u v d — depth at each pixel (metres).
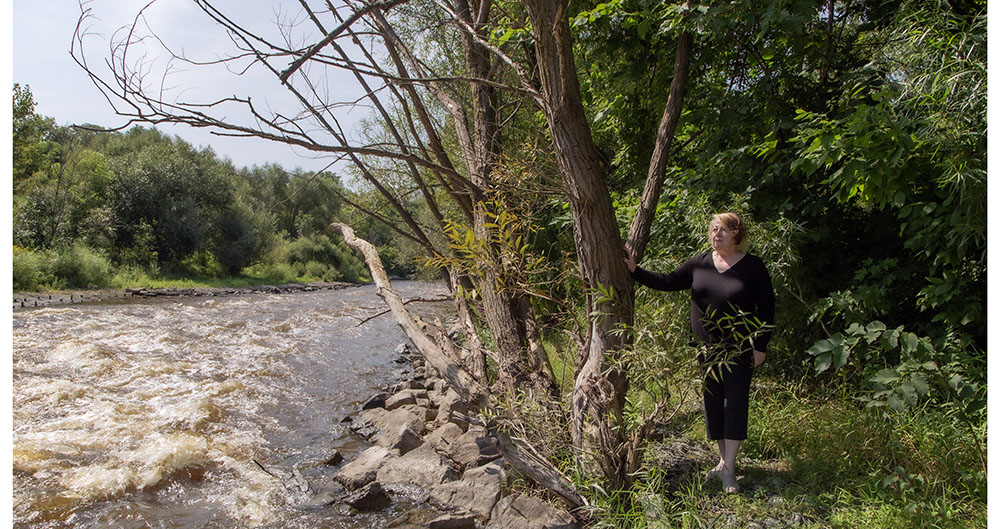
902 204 3.67
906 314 4.78
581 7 6.10
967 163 3.38
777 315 5.08
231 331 12.13
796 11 4.47
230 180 33.62
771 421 4.10
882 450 3.48
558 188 4.09
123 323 12.58
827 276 5.09
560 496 3.46
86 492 4.08
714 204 5.34
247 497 4.08
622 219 5.99
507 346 4.97
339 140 4.12
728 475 3.46
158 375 7.69
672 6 4.86
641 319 3.55
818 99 5.17
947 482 3.16
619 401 3.63
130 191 28.08
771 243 4.47
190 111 3.21
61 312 13.73
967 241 3.50
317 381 7.89
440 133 7.63
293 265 36.88
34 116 26.67
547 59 3.38
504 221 4.05
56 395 6.34
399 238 14.88
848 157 3.95
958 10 4.27
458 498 3.82
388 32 4.62
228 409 6.30
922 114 3.75
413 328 4.90
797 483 3.49
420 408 5.95
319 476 4.50
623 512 3.25
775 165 4.81
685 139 7.02
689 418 4.58
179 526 3.66
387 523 3.66
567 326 6.56
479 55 6.03
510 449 3.50
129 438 5.14
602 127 7.99
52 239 22.36
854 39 5.52
